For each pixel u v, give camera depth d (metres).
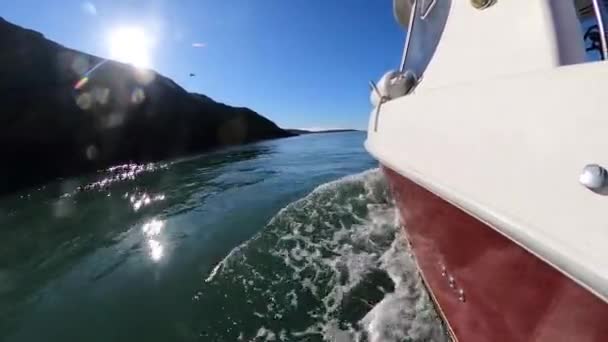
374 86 3.05
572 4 1.54
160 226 4.97
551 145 1.04
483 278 1.47
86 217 5.58
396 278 3.08
